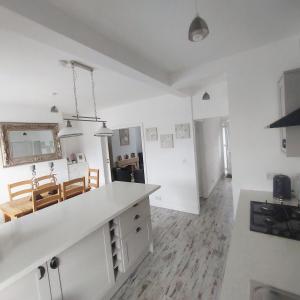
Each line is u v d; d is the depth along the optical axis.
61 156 4.73
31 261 1.22
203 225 3.32
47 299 1.37
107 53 1.65
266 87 1.99
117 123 4.76
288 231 1.28
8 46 1.64
